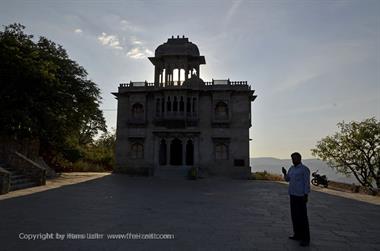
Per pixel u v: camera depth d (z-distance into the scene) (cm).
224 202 1411
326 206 1371
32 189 1730
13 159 1961
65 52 3008
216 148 3344
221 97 3388
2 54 2189
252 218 1027
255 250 664
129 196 1541
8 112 2255
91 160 4453
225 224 922
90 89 3066
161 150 3491
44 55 2742
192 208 1210
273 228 877
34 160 2636
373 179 3941
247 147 3306
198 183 2538
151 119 3497
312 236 805
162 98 3469
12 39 2323
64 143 3072
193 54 3662
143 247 673
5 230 789
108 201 1343
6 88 2284
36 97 2453
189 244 701
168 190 1891
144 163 3416
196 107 3403
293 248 687
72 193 1593
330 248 694
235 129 3353
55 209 1109
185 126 3391
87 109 3100
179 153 3569
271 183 2694
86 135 4103
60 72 2883
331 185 2798
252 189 2088
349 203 1483
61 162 3372
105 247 668
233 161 3297
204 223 931
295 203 748
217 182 2709
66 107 2725
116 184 2208
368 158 3884
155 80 3681
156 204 1291
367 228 912
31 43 2538
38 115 2458
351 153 3991
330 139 4141
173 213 1090
